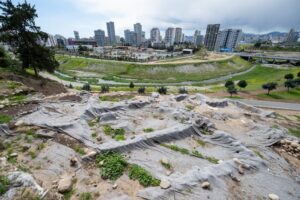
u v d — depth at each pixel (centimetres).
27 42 2347
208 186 635
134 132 981
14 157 704
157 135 906
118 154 766
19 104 1173
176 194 592
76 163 704
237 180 702
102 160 729
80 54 9231
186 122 1098
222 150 924
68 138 843
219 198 604
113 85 4544
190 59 8631
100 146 788
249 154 888
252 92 3406
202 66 7331
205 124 1143
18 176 569
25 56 2384
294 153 1017
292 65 7556
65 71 6394
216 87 4462
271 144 1058
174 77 6241
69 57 8088
